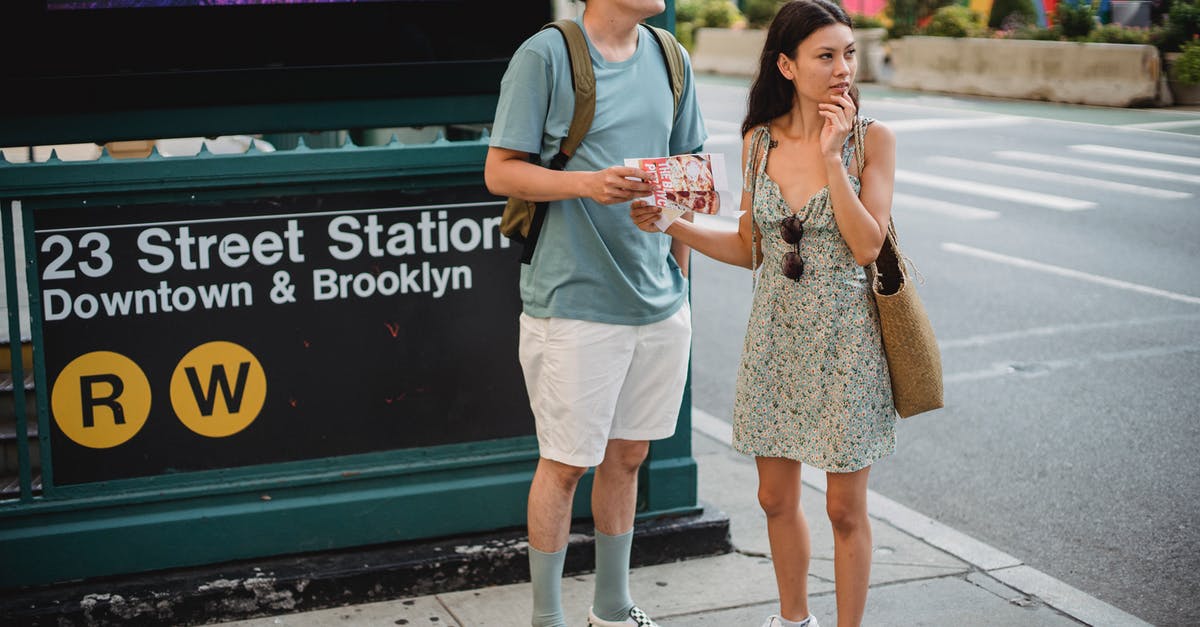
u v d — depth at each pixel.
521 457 4.18
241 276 3.84
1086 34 20.16
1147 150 14.81
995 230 10.81
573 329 3.40
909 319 3.23
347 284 3.94
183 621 3.79
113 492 3.83
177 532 3.86
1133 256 9.80
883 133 3.24
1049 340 7.60
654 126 3.41
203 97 3.74
